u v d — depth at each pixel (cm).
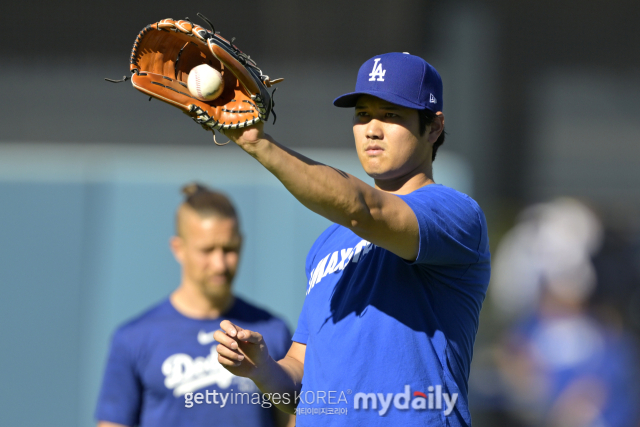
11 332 2012
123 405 1070
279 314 2089
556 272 2595
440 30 2895
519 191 2969
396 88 693
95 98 2625
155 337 1093
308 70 2714
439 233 620
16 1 2645
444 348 657
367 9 2791
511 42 3038
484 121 2959
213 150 2433
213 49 554
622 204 2988
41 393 1992
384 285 669
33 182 2080
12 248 2050
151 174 2122
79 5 2664
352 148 2630
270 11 2736
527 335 2512
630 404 2336
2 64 2625
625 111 3061
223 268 1138
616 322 2494
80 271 2059
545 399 2383
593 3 3077
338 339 670
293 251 2114
